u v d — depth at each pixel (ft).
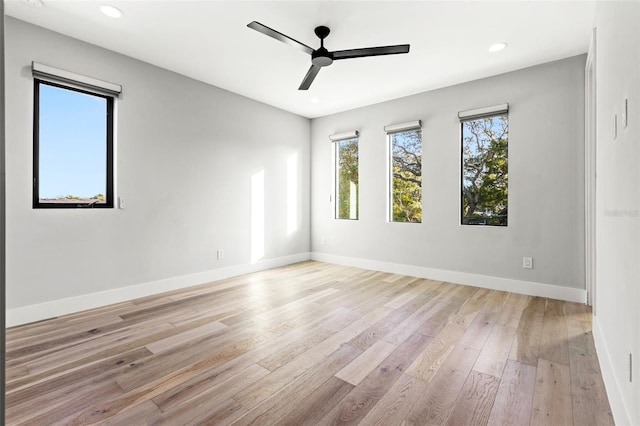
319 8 7.92
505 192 11.91
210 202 12.93
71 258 9.35
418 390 5.63
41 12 8.11
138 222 10.78
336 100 14.79
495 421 4.84
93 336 7.79
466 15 8.20
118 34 9.15
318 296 11.07
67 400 5.34
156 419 4.89
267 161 15.38
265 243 15.31
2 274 1.95
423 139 13.69
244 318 9.00
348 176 16.61
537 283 11.07
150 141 11.04
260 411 5.08
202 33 9.11
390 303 10.33
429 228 13.57
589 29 8.79
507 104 11.46
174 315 9.23
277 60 10.75
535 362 6.57
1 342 1.96
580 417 4.92
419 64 10.96
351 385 5.79
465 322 8.72
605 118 6.18
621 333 4.77
